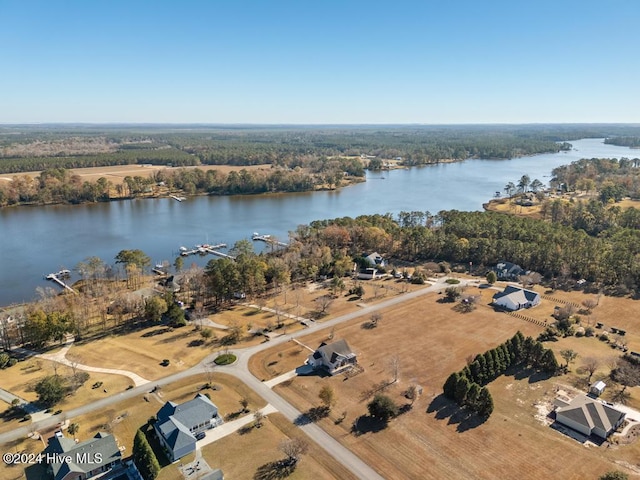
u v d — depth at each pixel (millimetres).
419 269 168250
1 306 140875
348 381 93438
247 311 129750
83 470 66375
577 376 95000
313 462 70625
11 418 80500
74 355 103625
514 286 140000
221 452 72500
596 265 151000
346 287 150125
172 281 152500
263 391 89750
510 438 76000
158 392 88938
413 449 73438
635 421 80438
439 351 106312
